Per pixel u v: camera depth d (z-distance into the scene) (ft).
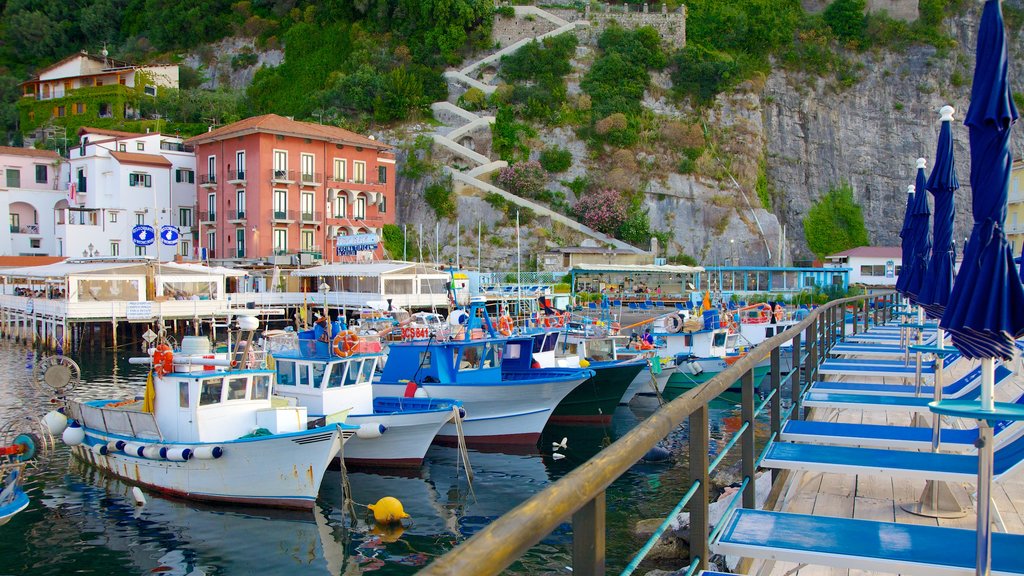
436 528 59.41
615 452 10.27
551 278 231.71
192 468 63.87
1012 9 328.29
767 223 282.36
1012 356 15.26
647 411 104.47
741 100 303.68
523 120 288.92
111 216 232.12
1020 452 21.44
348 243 207.41
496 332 93.86
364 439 74.59
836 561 16.76
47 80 329.52
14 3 390.01
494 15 321.93
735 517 19.72
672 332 114.52
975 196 15.98
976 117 15.72
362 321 107.96
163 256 237.04
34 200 251.39
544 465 77.05
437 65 311.27
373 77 293.23
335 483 70.59
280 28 349.41
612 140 284.20
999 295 15.16
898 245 312.09
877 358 58.49
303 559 53.57
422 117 289.74
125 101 316.60
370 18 327.47
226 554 54.19
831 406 33.65
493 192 262.67
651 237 267.80
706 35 324.19
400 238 245.04
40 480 69.21
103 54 348.18
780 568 22.59
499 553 7.33
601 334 107.34
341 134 232.53
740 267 247.09
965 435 27.02
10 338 180.04
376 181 239.50
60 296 182.39
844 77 323.37
